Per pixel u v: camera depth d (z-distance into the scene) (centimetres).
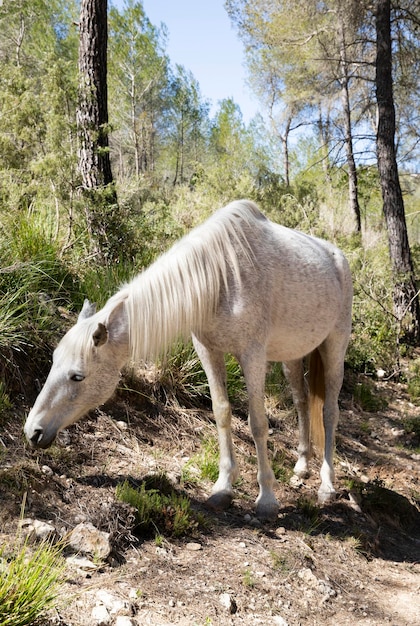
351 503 455
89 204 605
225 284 357
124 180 755
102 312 345
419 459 605
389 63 1003
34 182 604
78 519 314
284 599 303
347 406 701
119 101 2567
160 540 321
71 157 585
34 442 324
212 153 3022
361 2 1083
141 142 2733
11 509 304
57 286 545
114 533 307
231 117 2675
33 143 612
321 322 426
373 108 1616
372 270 968
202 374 528
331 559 363
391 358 843
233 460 394
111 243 623
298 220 1085
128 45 2469
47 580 228
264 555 337
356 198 1545
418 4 1115
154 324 340
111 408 455
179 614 264
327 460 453
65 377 329
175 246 367
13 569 225
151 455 425
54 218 643
